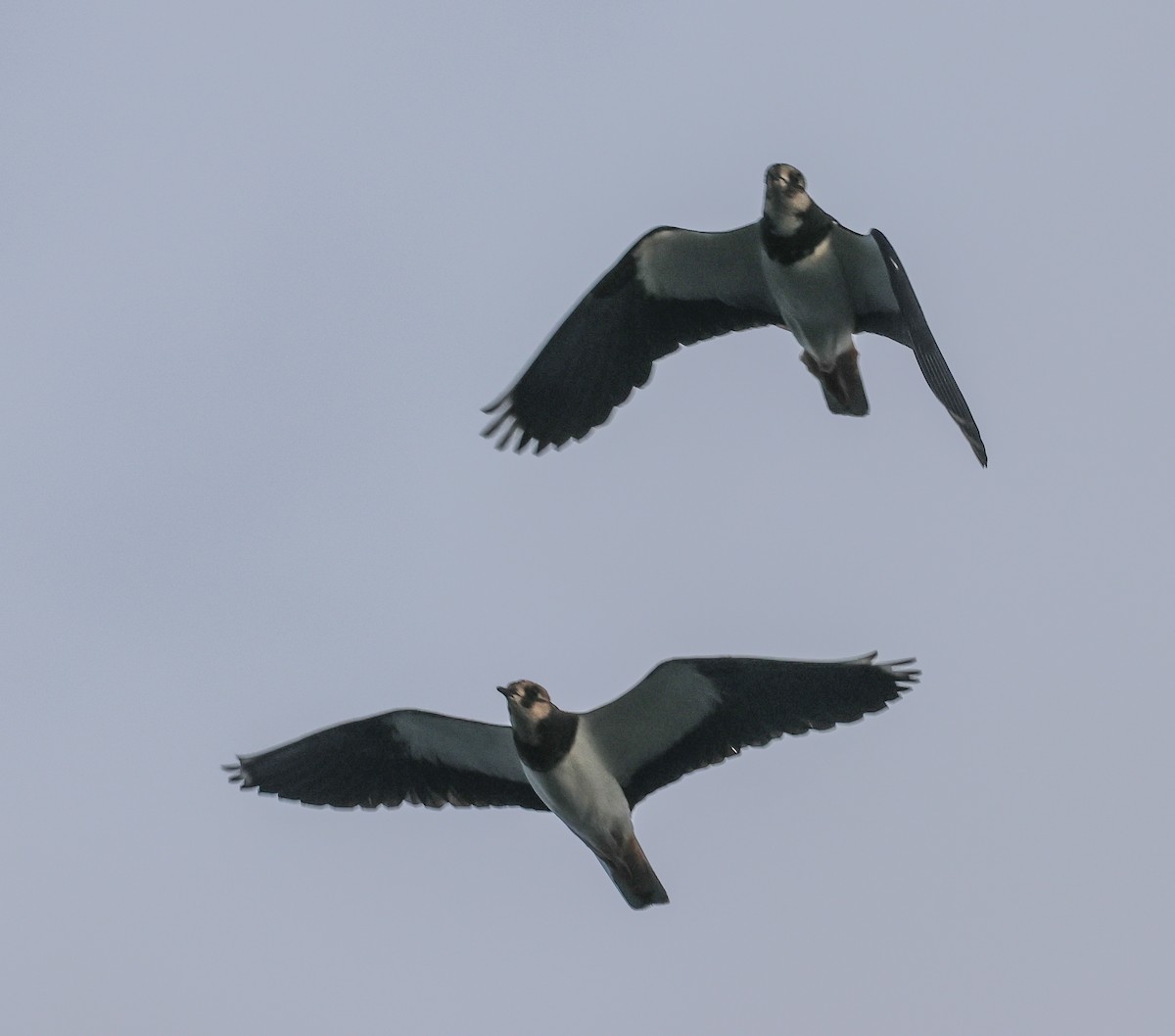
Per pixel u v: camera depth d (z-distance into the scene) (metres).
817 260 17.28
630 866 17.30
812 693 16.70
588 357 18.28
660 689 16.86
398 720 17.48
